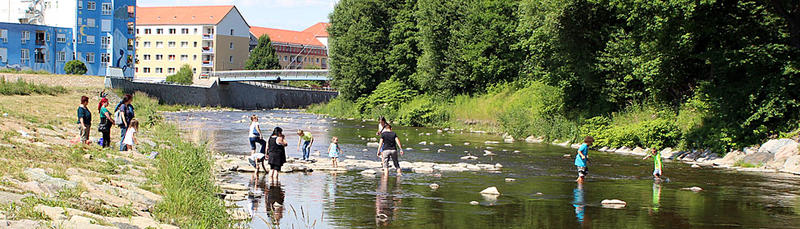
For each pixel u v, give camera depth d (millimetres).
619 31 35625
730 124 28797
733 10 28969
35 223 9727
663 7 28922
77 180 14008
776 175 23266
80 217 10391
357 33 74125
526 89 50000
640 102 38031
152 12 156000
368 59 73938
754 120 28281
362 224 13961
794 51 27859
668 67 31797
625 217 15141
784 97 27531
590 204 16812
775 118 28188
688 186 20344
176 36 150250
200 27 148375
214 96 98812
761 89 28234
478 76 58094
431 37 61312
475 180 21109
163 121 46875
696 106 31047
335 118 72625
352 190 18516
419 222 14250
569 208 16203
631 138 33312
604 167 25531
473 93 59375
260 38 148875
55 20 104938
